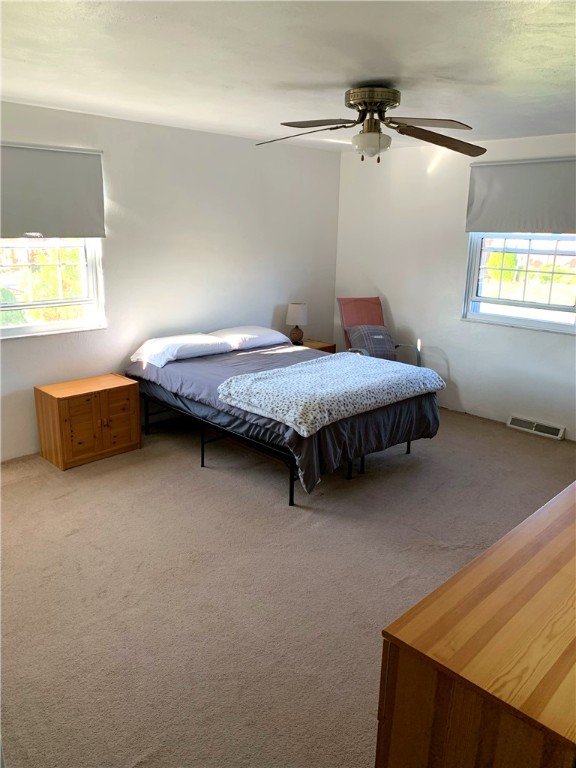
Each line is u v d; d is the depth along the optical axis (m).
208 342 4.63
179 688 2.16
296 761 1.88
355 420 3.59
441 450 4.48
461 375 5.35
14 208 3.78
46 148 3.83
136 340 4.68
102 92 3.29
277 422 3.41
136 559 2.97
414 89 3.01
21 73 2.86
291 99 3.40
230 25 2.07
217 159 4.87
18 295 4.05
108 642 2.39
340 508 3.53
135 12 1.95
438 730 1.30
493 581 1.53
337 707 2.09
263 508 3.51
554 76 2.69
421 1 1.80
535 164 4.51
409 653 1.30
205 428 4.50
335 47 2.31
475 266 5.14
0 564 2.90
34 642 2.38
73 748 1.91
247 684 2.19
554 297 4.74
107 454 4.20
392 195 5.55
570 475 4.04
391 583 2.81
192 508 3.50
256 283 5.46
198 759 1.88
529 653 1.27
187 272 4.89
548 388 4.80
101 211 4.19
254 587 2.76
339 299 5.66
